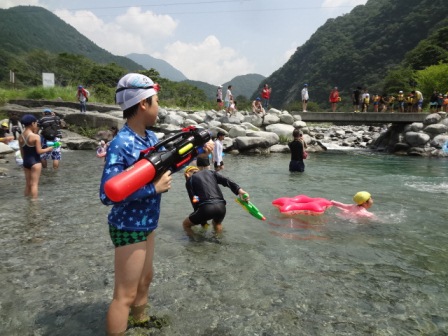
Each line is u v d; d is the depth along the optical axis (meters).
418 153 15.56
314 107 103.81
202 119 18.92
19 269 3.50
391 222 5.20
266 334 2.49
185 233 4.66
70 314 2.73
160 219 5.25
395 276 3.45
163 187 2.10
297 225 5.02
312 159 13.75
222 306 2.86
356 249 4.15
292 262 3.76
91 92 25.41
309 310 2.82
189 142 2.25
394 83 68.50
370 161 13.23
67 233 4.56
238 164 11.70
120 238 2.16
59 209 5.64
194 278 3.36
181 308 2.82
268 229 4.85
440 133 16.30
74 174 8.87
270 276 3.42
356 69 110.62
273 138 15.93
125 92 2.18
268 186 7.85
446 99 20.61
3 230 4.62
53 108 18.98
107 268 3.56
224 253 3.99
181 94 57.84
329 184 8.18
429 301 2.98
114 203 1.99
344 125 34.91
